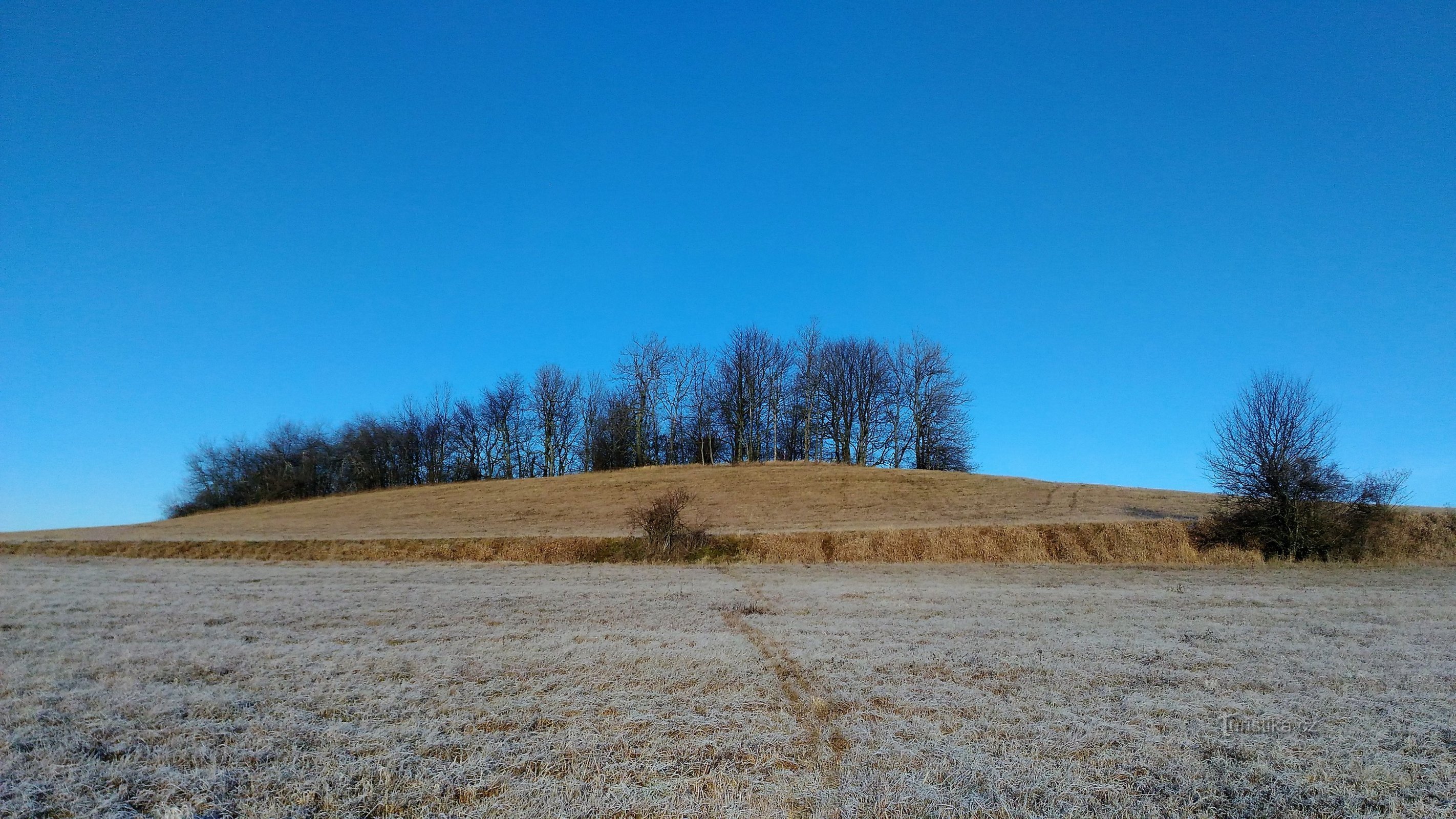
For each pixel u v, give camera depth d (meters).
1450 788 7.19
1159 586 22.98
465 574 27.98
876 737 8.35
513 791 6.96
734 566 30.48
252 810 6.74
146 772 7.57
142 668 11.74
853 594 21.05
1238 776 7.42
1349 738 8.47
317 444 89.50
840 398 75.94
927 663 11.83
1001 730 8.67
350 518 53.94
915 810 6.66
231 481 87.81
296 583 24.75
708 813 6.54
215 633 14.91
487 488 65.00
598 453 84.19
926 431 73.31
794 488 54.47
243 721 9.07
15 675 11.22
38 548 42.69
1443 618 16.72
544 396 85.81
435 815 6.61
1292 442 31.12
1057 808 6.72
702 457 80.62
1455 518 33.22
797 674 11.14
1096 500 46.44
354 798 6.95
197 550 39.53
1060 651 12.80
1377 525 31.30
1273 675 11.17
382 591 22.08
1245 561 30.20
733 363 79.06
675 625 15.58
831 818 6.50
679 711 9.24
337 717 9.29
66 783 7.27
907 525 37.38
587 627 15.35
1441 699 9.95
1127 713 9.30
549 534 38.56
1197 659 12.20
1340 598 20.05
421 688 10.41
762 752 7.90
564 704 9.63
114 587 23.64
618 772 7.40
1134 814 6.62
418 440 89.94
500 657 12.24
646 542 34.53
